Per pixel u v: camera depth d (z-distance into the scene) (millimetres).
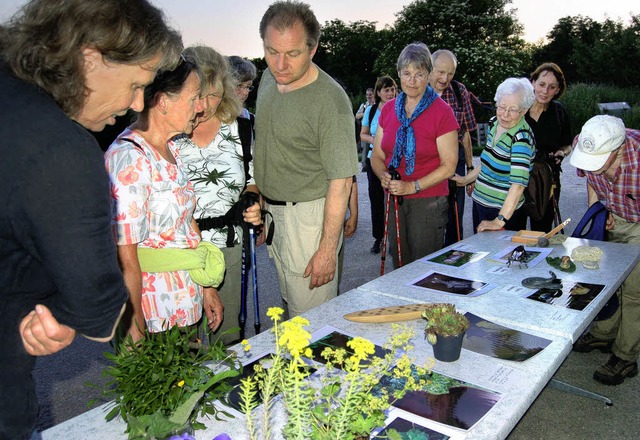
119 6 956
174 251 2025
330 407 1200
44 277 969
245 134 2566
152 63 1054
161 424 1139
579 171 3150
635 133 2836
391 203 3547
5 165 856
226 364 1670
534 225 4031
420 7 30938
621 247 2848
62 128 904
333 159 2410
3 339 961
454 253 2883
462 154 5055
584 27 41156
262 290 4820
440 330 1661
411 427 1388
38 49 911
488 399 1500
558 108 4219
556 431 2756
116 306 997
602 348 3469
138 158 1838
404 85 3340
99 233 936
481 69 27828
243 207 2578
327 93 2412
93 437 1391
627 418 2844
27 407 1031
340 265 2947
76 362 3656
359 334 1901
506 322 2002
